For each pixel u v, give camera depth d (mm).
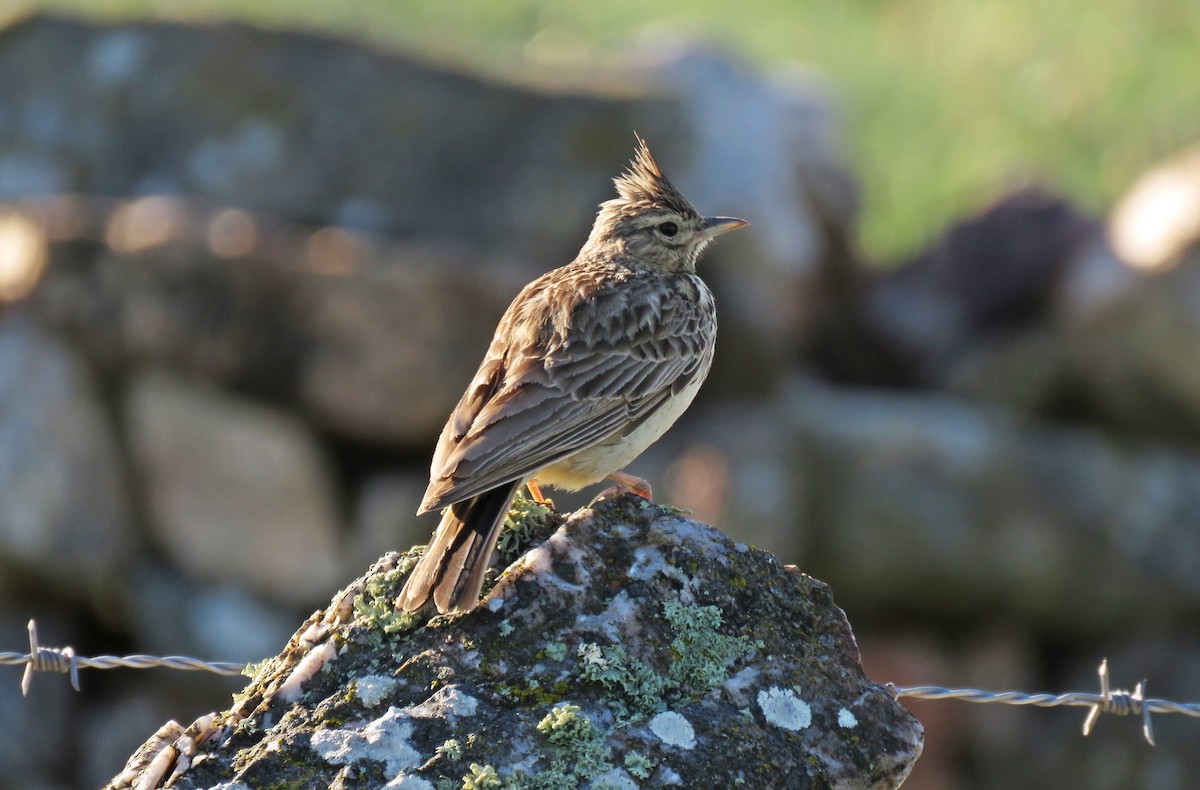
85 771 13680
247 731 5668
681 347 7844
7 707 13672
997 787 15695
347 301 13969
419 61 15914
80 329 14070
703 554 6113
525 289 7934
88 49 16266
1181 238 16797
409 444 14289
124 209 14422
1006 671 15961
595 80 16250
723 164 16344
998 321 18297
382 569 6141
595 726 5668
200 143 15797
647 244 8516
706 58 18250
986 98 24000
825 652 5988
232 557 14078
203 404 14055
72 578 13930
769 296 16062
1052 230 18391
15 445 13875
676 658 5875
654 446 15219
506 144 15539
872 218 21391
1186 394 16484
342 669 5832
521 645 5852
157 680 13953
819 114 19125
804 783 5652
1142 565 16062
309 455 14141
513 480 6559
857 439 16062
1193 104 23391
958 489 16016
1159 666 15828
